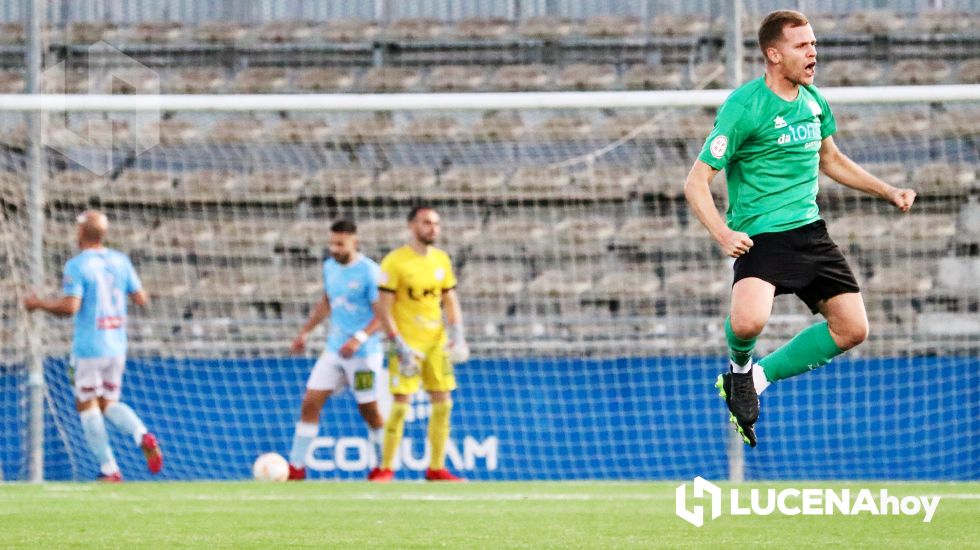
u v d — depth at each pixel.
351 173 47.66
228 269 45.41
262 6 51.78
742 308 17.44
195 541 18.44
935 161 46.06
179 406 35.41
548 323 41.22
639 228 45.34
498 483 31.27
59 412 35.06
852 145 46.97
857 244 44.03
